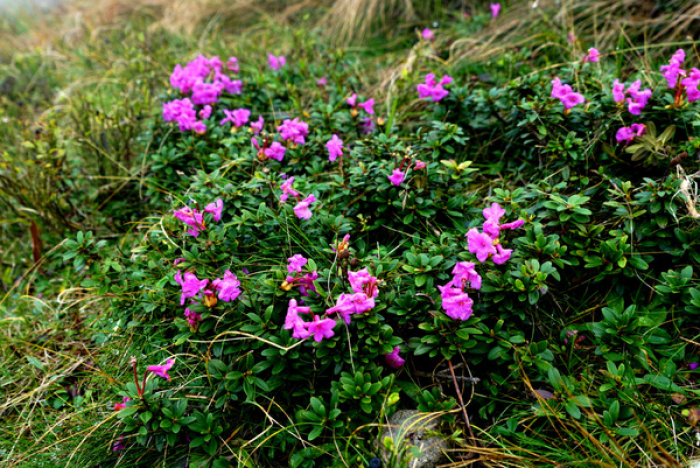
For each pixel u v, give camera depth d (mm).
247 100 909
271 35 1327
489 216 631
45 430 678
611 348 642
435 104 849
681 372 640
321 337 597
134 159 947
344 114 843
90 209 908
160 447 612
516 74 939
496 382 634
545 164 790
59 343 760
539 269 634
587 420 614
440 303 630
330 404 609
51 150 877
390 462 582
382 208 712
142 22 1470
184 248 708
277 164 791
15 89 1321
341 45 1244
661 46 943
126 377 688
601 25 1018
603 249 664
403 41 1216
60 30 1666
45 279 864
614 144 775
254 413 645
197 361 667
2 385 725
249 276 689
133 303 694
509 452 607
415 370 654
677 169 707
